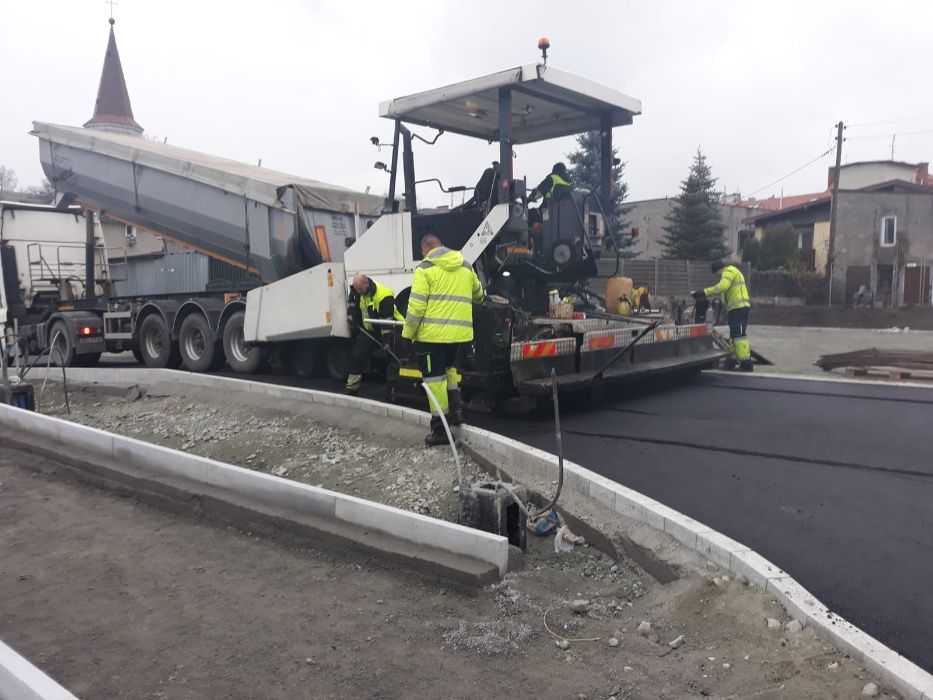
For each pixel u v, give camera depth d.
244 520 5.53
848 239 35.03
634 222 43.19
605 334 8.00
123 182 12.18
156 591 4.51
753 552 4.00
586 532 4.81
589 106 8.46
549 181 8.44
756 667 3.25
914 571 3.95
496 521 4.66
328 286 9.16
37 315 14.62
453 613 4.05
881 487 5.29
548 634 3.76
